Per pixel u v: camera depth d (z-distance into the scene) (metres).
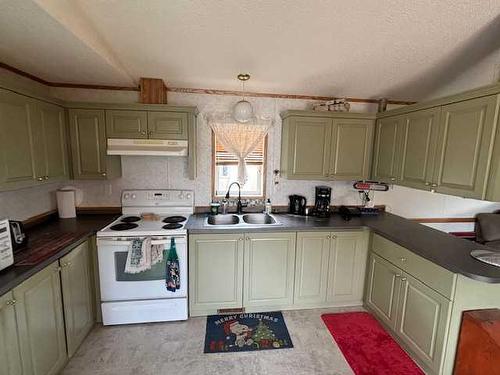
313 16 1.67
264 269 2.48
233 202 2.97
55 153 2.22
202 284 2.42
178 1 1.54
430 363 1.81
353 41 1.93
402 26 1.77
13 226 1.75
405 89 2.73
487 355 1.52
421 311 1.89
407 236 2.18
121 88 2.68
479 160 1.72
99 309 2.31
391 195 3.26
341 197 3.19
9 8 1.29
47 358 1.63
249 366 1.93
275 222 2.62
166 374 1.85
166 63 2.24
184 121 2.48
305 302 2.60
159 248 2.22
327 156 2.76
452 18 1.69
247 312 2.55
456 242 2.05
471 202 3.53
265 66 2.29
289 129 2.67
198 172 2.90
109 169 2.51
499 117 1.61
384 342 2.18
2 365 1.28
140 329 2.29
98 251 2.19
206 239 2.35
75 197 2.73
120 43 1.94
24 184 1.86
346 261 2.58
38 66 2.10
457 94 1.87
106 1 1.53
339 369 1.91
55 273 1.71
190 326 2.34
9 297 1.32
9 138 1.71
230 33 1.84
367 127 2.79
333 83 2.64
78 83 2.59
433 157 2.10
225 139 2.88
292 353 2.06
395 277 2.18
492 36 1.86
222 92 2.82
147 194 2.78
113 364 1.92
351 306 2.68
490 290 1.68
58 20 1.40
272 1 1.55
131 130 2.43
